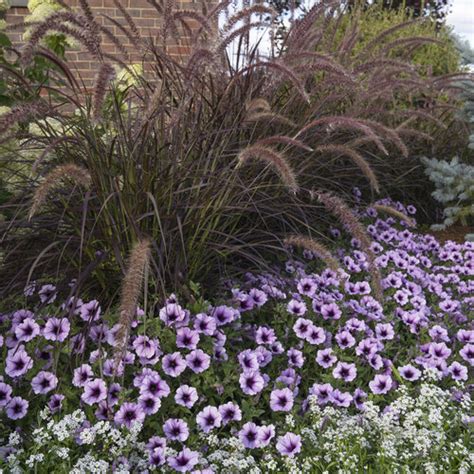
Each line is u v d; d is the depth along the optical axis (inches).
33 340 97.3
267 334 102.7
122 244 108.4
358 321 109.5
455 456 84.4
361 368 102.6
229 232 131.0
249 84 144.4
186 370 96.8
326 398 93.6
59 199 116.3
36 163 92.0
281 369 103.7
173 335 95.0
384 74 177.2
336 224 162.1
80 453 84.1
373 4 302.0
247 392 90.6
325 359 100.8
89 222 109.7
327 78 147.3
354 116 163.5
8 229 111.7
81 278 96.1
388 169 209.3
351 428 86.3
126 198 107.4
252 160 134.6
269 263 132.0
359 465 83.4
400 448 86.0
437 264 166.2
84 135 109.3
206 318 98.3
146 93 132.6
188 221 111.7
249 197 129.0
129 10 329.4
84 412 88.6
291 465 80.7
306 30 155.5
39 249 115.3
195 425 88.4
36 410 90.0
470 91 198.5
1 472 77.6
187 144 121.3
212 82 133.0
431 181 221.3
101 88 86.2
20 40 318.3
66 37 165.6
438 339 112.0
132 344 96.9
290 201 146.6
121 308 71.8
